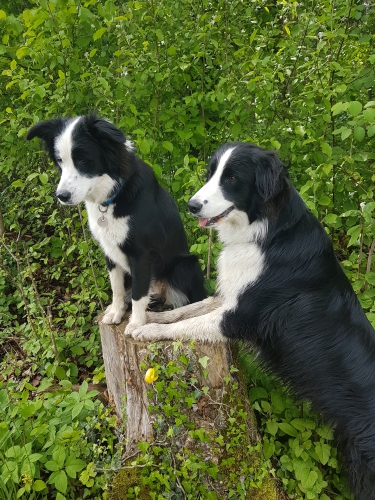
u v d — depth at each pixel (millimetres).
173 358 913
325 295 953
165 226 1095
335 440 1003
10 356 1351
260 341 1026
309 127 1294
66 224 1517
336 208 1377
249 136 1454
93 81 1279
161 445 908
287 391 1037
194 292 1229
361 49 1369
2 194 1916
